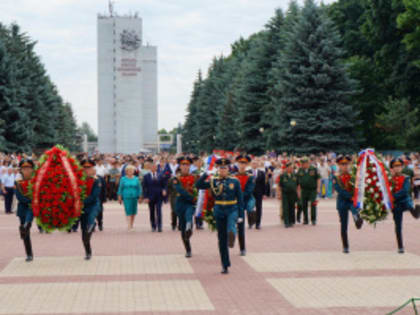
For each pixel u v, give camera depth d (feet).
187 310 24.89
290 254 40.24
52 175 37.22
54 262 37.35
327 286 29.68
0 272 33.83
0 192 101.50
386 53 154.40
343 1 197.77
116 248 43.93
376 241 46.93
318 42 150.30
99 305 25.79
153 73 461.37
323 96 147.02
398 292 28.25
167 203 92.22
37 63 217.77
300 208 62.03
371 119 176.24
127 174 56.54
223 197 33.60
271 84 179.01
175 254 40.73
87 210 38.52
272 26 184.44
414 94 156.04
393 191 40.22
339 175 40.75
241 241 39.88
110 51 421.18
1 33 197.77
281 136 149.69
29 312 24.68
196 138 349.82
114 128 423.23
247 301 26.50
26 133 173.88
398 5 146.00
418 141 140.46
